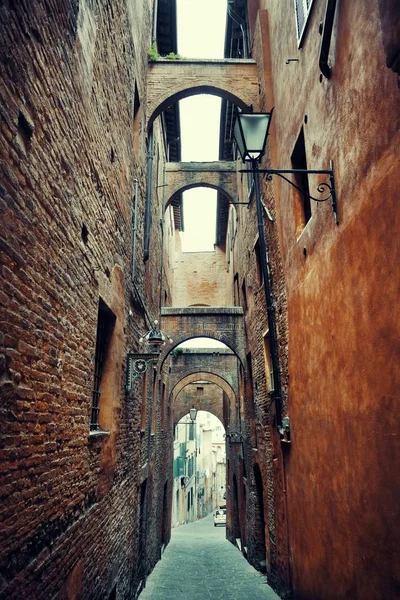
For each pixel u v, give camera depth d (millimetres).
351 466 4270
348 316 4375
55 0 3418
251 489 12383
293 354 6680
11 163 2639
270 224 8516
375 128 3771
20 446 2822
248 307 12734
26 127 2867
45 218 3248
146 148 9961
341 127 4586
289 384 6941
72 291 3971
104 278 5320
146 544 10523
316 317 5492
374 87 3783
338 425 4637
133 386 7449
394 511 3412
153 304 12078
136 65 8219
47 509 3318
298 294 6406
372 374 3820
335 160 4773
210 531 28297
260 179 9539
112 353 5891
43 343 3246
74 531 4012
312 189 5723
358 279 4125
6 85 2545
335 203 4742
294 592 6547
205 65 10500
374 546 3752
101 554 5105
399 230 3350
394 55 3105
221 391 28344
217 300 24516
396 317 3404
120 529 6383
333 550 4781
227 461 23422
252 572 11117
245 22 12070
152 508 12305
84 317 4402
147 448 10539
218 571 11695
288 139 7125
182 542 20500
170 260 21391
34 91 2994
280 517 7559
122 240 6566
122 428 6520
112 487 5762
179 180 15883
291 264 6875
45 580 3246
